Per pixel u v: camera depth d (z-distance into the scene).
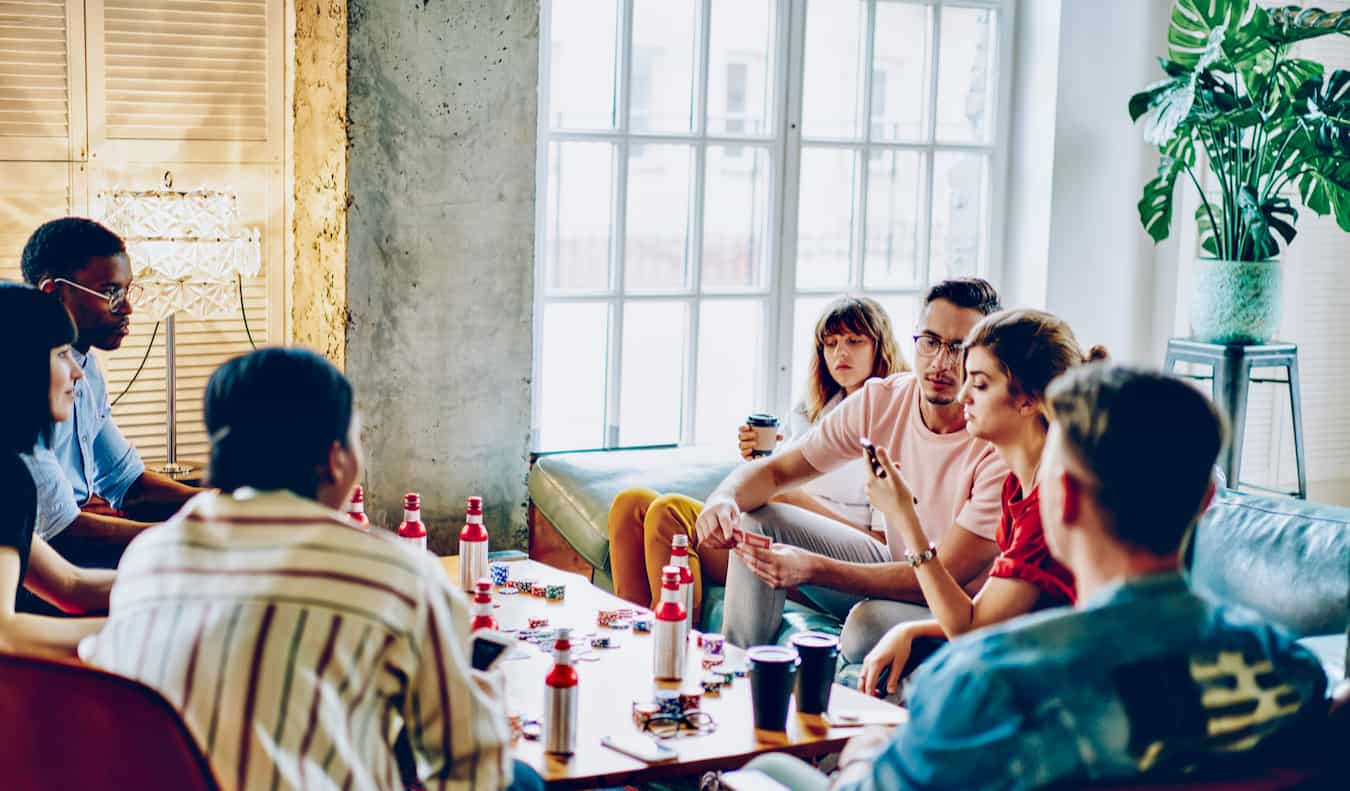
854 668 2.88
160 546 1.60
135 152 3.74
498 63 3.82
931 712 1.39
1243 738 1.38
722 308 4.45
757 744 2.20
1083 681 1.34
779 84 4.39
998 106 4.71
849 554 3.22
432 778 1.63
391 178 3.73
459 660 1.61
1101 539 1.40
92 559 2.89
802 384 4.29
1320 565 2.91
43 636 2.07
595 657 2.58
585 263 4.23
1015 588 2.47
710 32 4.30
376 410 3.81
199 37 3.77
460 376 3.90
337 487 1.66
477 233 3.86
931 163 4.66
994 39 4.70
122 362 3.78
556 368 4.24
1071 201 4.68
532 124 3.89
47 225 3.04
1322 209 4.58
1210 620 1.38
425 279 3.81
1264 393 5.36
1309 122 4.30
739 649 2.69
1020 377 2.43
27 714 1.53
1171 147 4.46
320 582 1.54
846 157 4.55
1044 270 4.67
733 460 4.08
